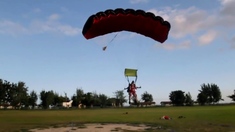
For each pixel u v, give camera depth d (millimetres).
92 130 36156
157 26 17391
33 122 49312
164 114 68000
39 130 36844
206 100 175250
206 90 181625
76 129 37469
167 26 17031
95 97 185250
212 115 58375
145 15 16625
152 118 55094
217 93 178875
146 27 18062
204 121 45375
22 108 163625
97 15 15797
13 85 161250
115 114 74312
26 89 165250
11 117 65000
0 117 65125
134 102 17250
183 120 48312
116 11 16156
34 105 169875
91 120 52562
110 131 34938
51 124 45156
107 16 16094
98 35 18766
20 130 36938
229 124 40031
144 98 192000
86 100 174500
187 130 34500
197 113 67500
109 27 17875
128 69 16703
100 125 42531
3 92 155125
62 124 44938
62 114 80062
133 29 18703
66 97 194000
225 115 57000
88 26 16578
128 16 16531
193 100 178000
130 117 59625
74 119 56125
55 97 186000
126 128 37969
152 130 35281
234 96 176500
